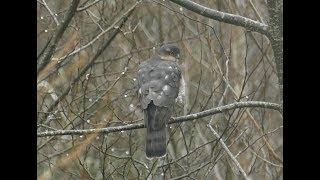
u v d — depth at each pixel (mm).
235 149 14812
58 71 13555
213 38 16156
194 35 16500
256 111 16141
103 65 14711
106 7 15539
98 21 14805
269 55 16531
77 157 12836
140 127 10828
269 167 15211
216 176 14547
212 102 14750
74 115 13797
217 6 16906
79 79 13570
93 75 14727
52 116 13508
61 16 15531
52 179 13984
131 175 14289
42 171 14633
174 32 17297
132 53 14805
